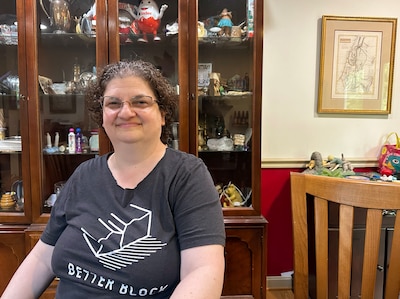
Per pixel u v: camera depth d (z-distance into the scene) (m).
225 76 1.93
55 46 1.92
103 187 0.96
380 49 2.22
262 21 1.80
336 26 2.20
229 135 1.94
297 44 2.22
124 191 0.93
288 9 2.20
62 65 1.93
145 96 0.93
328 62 2.22
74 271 0.92
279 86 2.24
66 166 1.94
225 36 1.91
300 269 1.07
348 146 2.30
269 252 2.34
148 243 0.87
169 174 0.93
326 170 2.08
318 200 1.05
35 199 1.79
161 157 0.97
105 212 0.92
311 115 2.27
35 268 1.03
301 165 2.29
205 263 0.83
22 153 1.77
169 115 1.08
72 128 1.95
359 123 2.29
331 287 1.75
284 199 2.31
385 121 2.29
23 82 1.75
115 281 0.87
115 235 0.89
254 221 1.83
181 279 0.86
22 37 1.73
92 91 1.06
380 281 1.74
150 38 1.89
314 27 2.21
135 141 0.92
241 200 1.94
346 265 1.00
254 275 1.85
